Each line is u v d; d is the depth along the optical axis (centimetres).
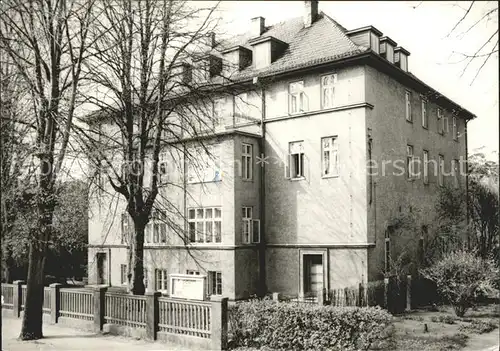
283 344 1217
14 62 1362
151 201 1708
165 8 1631
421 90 2684
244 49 2623
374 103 2212
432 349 1284
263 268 2364
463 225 2973
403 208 2411
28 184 1380
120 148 1711
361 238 2098
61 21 1430
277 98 2403
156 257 2509
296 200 2309
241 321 1284
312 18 2583
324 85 2280
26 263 2511
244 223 2314
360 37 2316
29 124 1405
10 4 1393
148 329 1413
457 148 3188
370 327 1124
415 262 2489
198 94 1752
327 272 2177
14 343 1384
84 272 3123
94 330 1564
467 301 1845
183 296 1505
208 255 2291
